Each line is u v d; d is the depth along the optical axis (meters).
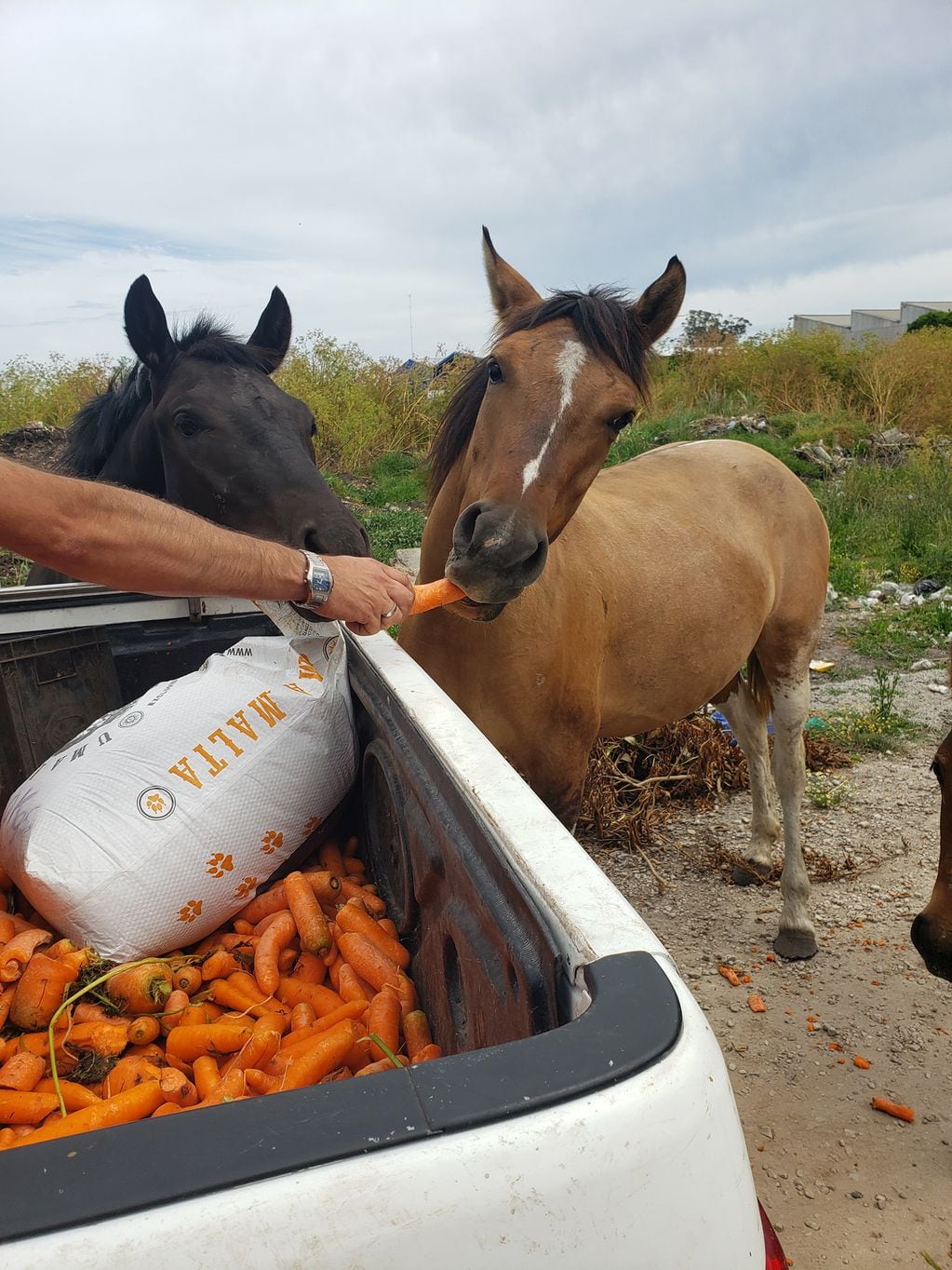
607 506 3.08
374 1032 1.51
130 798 1.71
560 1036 0.73
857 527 10.58
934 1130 2.50
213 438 2.67
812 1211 2.24
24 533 1.06
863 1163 2.39
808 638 3.61
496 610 2.10
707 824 4.38
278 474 2.61
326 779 1.93
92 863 1.65
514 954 0.96
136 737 1.78
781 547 3.59
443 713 1.49
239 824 1.79
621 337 2.13
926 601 7.99
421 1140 0.65
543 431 2.04
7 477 1.04
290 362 14.18
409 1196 0.63
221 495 2.69
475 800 1.16
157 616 2.26
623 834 4.17
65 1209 0.59
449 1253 0.63
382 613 1.56
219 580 1.30
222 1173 0.61
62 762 1.81
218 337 2.97
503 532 1.92
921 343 18.48
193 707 1.84
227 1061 1.53
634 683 2.97
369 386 14.58
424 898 1.47
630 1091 0.69
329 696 1.92
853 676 6.32
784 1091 2.66
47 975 1.51
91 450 3.28
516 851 1.02
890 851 4.02
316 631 1.94
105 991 1.57
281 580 1.39
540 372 2.08
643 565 2.93
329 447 13.68
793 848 3.38
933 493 10.76
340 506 2.61
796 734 3.51
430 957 1.49
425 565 2.63
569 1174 0.66
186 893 1.73
